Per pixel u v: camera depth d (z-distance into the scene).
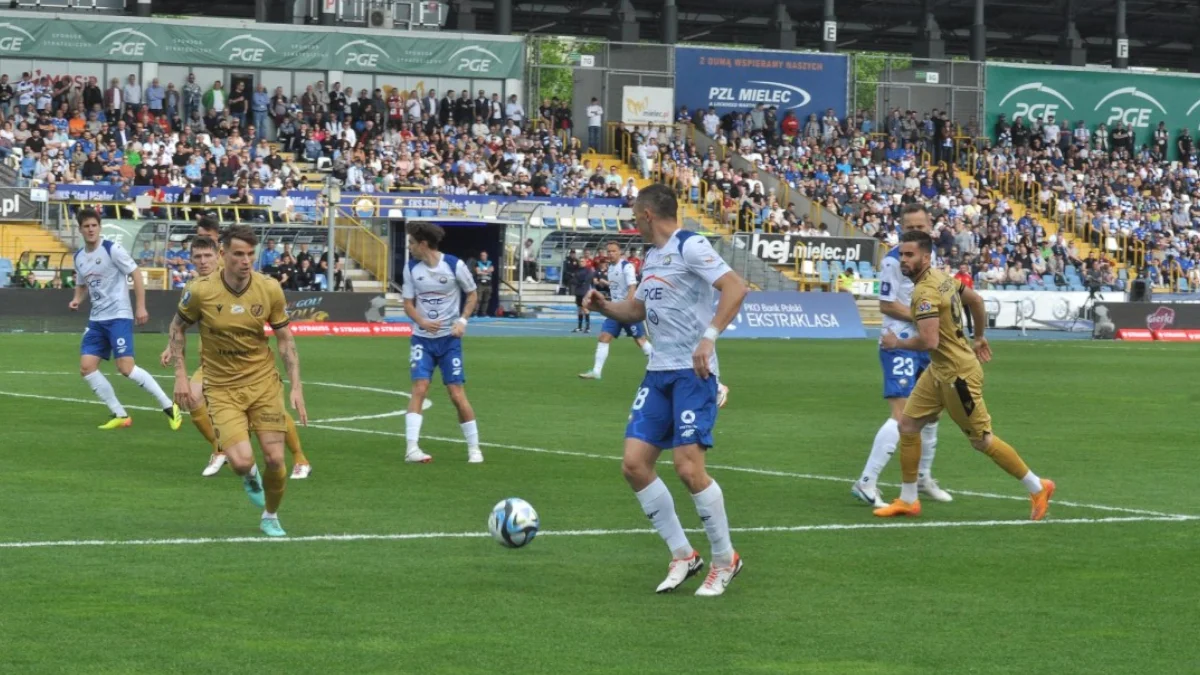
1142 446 18.95
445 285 16.28
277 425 11.58
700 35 76.88
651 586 9.99
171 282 43.72
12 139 49.38
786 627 8.91
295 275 44.34
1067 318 52.44
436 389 25.25
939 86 66.25
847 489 14.87
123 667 7.81
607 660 8.09
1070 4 71.69
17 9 55.19
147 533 11.68
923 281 12.70
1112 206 64.75
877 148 63.47
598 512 13.11
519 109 58.81
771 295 45.12
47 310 38.25
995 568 10.81
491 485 14.71
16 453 16.44
